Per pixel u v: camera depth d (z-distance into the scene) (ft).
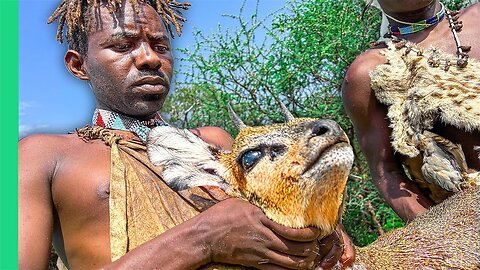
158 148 3.88
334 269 3.86
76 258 3.96
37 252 3.84
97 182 3.95
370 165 5.30
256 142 3.72
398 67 5.04
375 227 8.19
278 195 3.59
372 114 5.18
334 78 8.25
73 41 4.43
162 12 4.48
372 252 4.29
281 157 3.60
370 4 6.08
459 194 4.79
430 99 4.83
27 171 3.97
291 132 3.65
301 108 8.45
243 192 3.76
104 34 4.23
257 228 3.56
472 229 4.49
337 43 7.75
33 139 4.11
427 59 4.98
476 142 4.90
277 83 8.24
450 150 4.86
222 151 4.05
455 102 4.79
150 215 3.88
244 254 3.59
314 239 3.58
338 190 3.55
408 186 5.10
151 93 4.25
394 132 4.96
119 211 3.84
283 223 3.59
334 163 3.47
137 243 3.81
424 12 5.17
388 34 5.32
